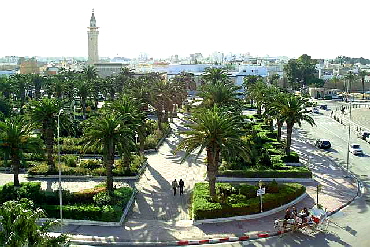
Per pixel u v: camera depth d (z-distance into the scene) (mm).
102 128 37281
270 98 64125
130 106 47469
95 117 40156
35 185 37031
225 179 44500
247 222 33188
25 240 18562
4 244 17688
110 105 47312
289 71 166375
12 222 18719
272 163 47562
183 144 36562
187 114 98625
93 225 32531
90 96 102750
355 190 42125
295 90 163875
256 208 34469
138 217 34469
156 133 67688
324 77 194500
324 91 152750
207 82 104438
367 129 81250
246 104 117000
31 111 44906
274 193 37281
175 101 86375
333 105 127625
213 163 35688
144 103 62781
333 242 29797
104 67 187750
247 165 46969
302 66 165625
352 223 33531
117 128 38406
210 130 34969
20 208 19109
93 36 192000
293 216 32031
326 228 32188
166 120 79562
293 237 30641
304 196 39562
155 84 77875
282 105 50281
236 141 35656
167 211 35875
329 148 62469
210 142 35406
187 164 52094
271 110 58312
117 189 38656
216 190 38406
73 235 30438
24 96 111312
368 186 44000
